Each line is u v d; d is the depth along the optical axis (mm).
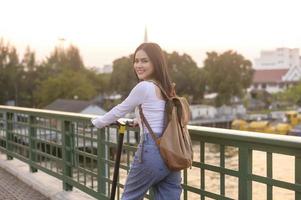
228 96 107125
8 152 8273
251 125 100375
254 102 126000
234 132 3229
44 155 6621
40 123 6762
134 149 4219
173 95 3129
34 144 7055
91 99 95250
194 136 3598
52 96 92875
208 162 3559
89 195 5504
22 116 7566
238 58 108438
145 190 3100
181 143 2994
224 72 107312
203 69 105625
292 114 106312
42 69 103750
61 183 6336
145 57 3117
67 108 76375
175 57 101562
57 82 93500
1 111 8547
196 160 3729
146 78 3154
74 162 5668
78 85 94312
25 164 7840
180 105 3055
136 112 3129
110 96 98000
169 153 2936
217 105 106875
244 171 3170
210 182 4504
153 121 3020
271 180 2959
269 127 99438
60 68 104812
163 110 3037
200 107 104438
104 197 4902
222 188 3396
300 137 2840
